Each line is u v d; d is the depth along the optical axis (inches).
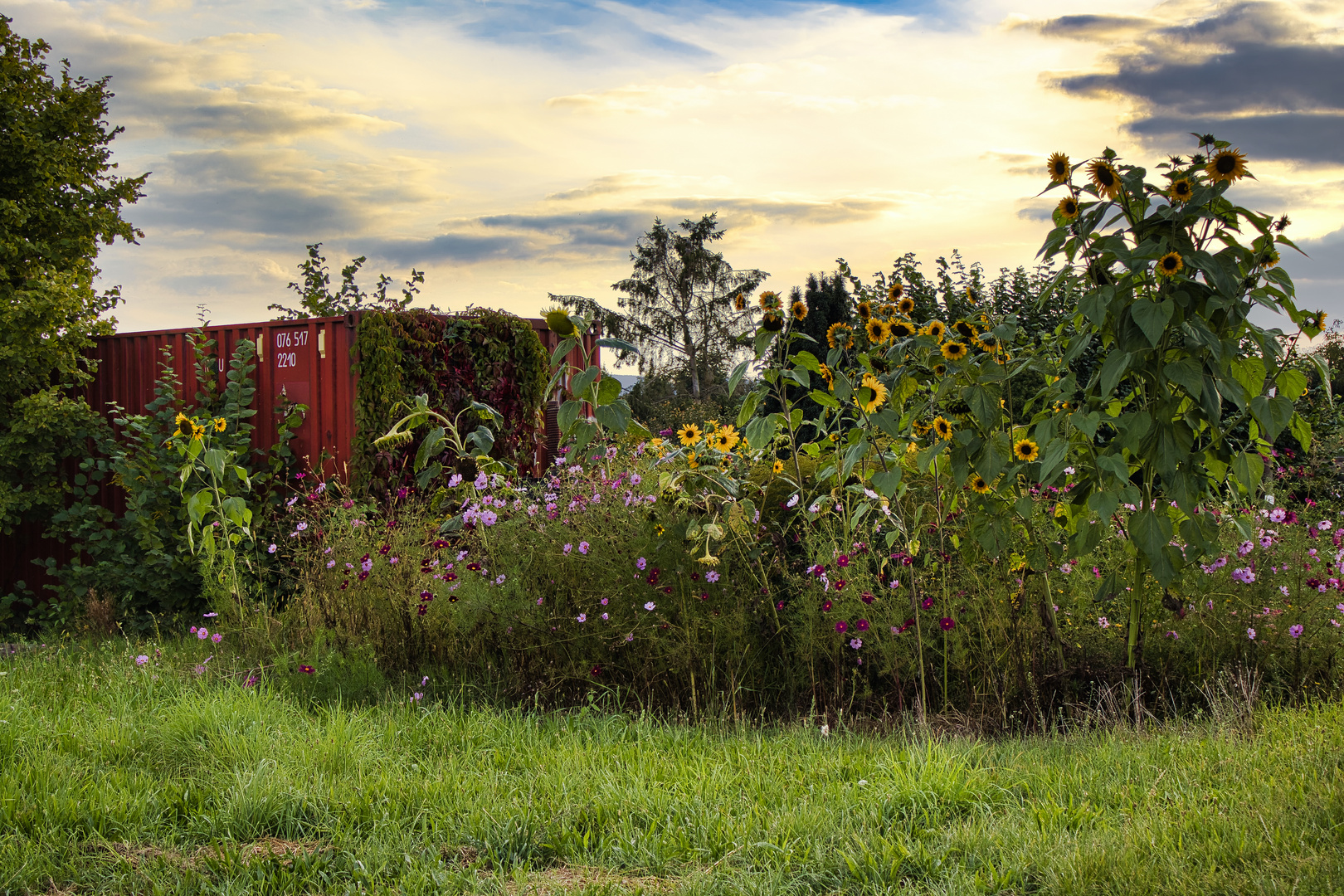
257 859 128.6
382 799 148.4
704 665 207.9
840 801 142.7
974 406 182.1
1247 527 193.3
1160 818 129.6
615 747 179.6
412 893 118.0
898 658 196.5
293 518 323.3
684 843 131.5
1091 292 172.4
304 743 174.2
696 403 962.1
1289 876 111.6
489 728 191.0
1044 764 160.1
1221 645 200.7
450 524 241.9
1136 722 183.6
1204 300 171.3
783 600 214.4
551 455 388.5
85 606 336.2
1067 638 208.7
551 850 132.7
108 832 139.3
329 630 254.5
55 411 362.9
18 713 192.4
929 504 211.6
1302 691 191.2
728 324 1389.0
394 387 328.5
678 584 212.7
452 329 354.6
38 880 123.6
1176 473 175.0
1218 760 154.5
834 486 219.0
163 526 340.2
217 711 187.2
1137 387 189.3
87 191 543.8
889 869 121.2
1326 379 182.1
